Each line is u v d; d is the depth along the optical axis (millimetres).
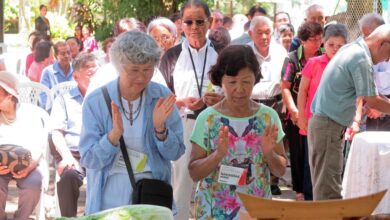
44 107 8156
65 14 26688
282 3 19406
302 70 7020
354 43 5656
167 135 3973
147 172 4051
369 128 7172
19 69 13102
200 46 6078
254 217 2762
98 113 4016
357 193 5824
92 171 4086
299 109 6977
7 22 29234
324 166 5805
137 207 3506
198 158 4086
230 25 11727
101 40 16688
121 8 15062
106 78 5133
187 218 5852
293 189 7812
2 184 6023
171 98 3939
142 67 3822
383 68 7234
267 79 7539
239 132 4055
